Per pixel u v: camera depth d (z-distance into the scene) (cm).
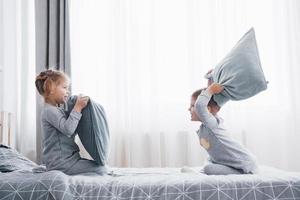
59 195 106
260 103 289
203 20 295
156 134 281
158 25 293
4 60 279
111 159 278
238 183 110
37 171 151
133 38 290
